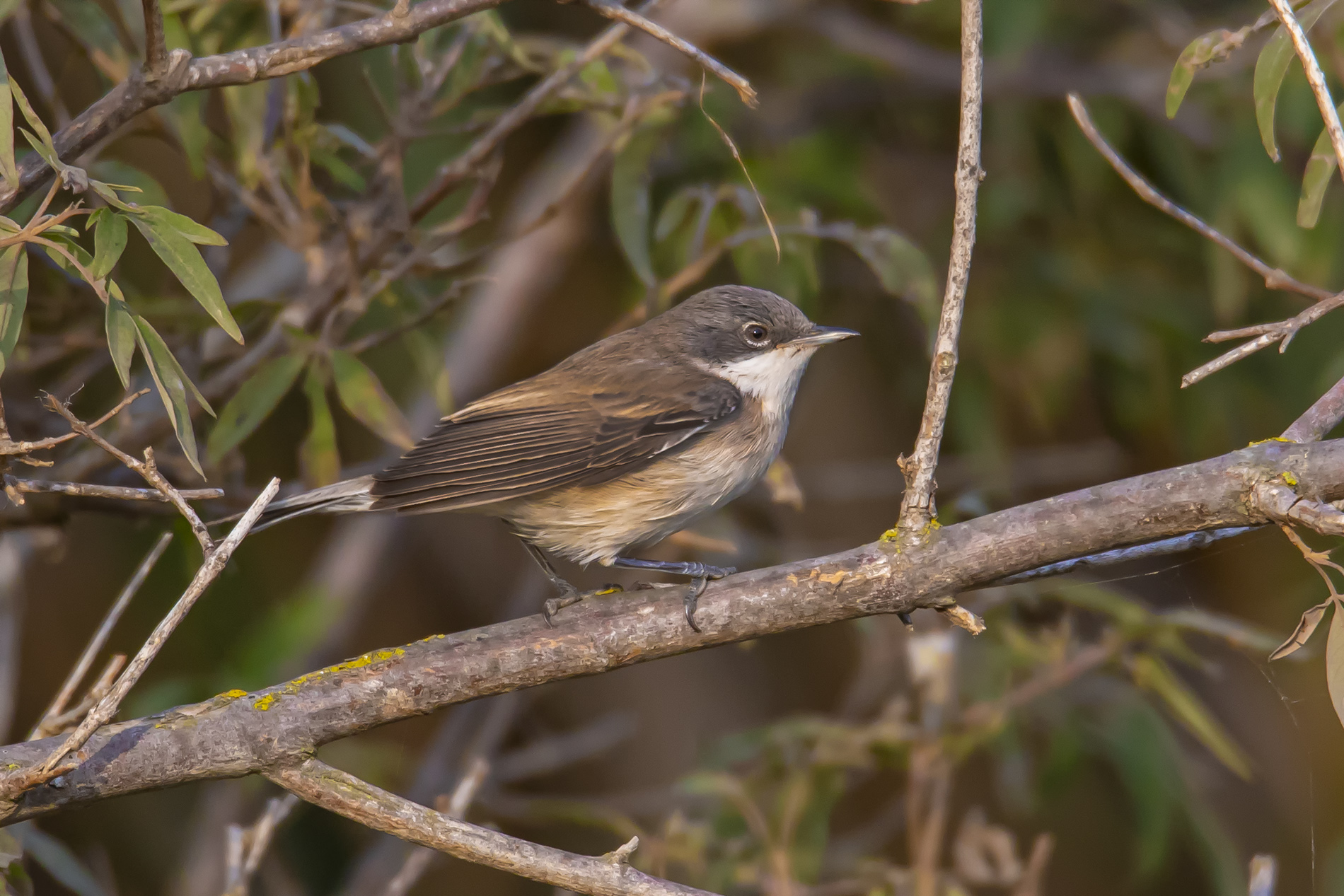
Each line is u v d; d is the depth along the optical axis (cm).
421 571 1472
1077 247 1298
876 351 1376
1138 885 1334
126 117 588
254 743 567
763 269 1067
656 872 968
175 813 1297
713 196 1010
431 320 964
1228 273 1174
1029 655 995
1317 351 1204
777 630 608
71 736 476
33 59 890
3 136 514
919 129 1399
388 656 600
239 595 1317
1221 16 1274
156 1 557
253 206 912
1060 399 1291
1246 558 1320
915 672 973
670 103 979
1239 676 1317
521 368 1486
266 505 492
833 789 1011
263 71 595
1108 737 1086
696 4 1362
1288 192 1158
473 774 771
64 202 863
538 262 1369
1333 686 523
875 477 1366
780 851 928
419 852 863
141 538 1291
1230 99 1217
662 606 614
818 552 1251
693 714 1423
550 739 1298
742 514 1409
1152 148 1292
